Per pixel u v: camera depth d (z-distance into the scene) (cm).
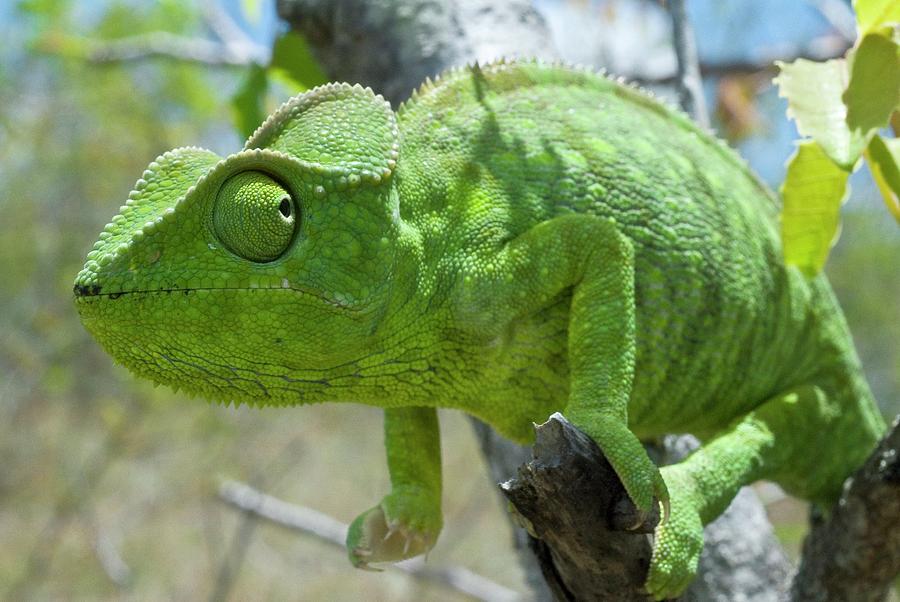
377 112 32
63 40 73
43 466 142
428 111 33
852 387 36
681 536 32
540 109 34
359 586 137
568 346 32
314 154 31
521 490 31
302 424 146
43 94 129
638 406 34
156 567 138
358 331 31
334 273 31
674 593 32
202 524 141
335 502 152
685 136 35
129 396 134
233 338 31
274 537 141
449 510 139
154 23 97
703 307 34
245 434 143
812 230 35
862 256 97
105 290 31
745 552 40
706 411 35
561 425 31
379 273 31
